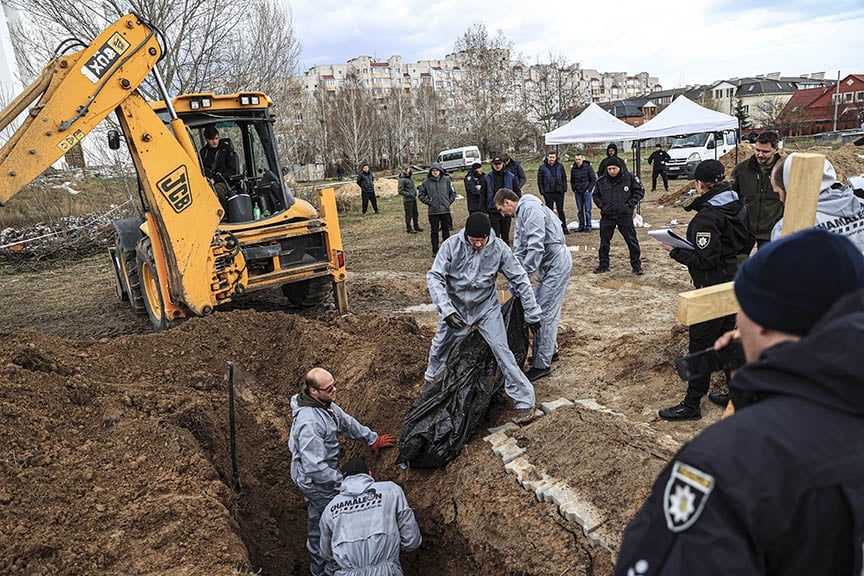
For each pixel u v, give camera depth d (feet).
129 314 31.37
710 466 3.86
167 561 11.02
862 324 3.72
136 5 52.06
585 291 27.89
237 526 12.87
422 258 40.19
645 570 4.04
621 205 29.43
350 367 19.93
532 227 16.79
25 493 12.15
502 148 160.45
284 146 73.41
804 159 6.94
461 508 13.37
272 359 21.50
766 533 3.67
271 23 62.39
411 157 209.77
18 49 54.75
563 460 13.02
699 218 13.94
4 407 14.17
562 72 186.39
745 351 4.66
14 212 58.03
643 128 51.26
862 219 10.84
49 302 35.40
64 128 19.62
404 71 366.63
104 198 65.16
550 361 18.56
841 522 3.53
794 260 4.16
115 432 14.90
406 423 15.12
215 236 22.90
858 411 3.65
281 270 25.41
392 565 12.64
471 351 15.89
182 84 56.80
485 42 169.48
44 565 10.53
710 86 242.58
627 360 18.03
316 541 14.82
